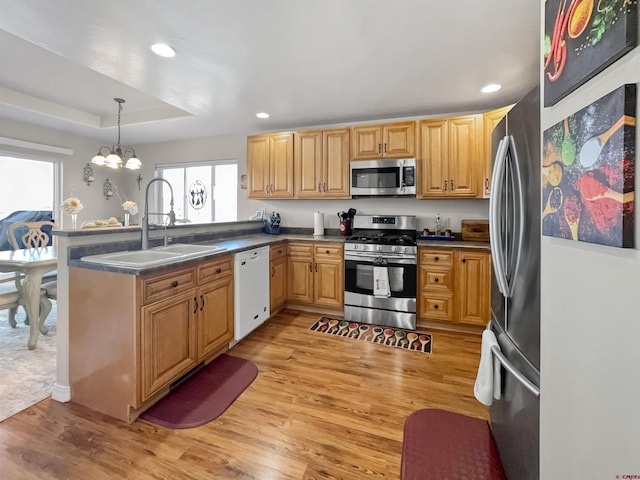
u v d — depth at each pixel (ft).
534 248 3.28
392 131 10.64
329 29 6.02
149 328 5.57
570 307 2.46
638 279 1.74
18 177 13.35
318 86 8.74
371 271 10.24
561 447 2.59
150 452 4.76
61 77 9.68
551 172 2.70
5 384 6.53
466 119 9.86
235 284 8.25
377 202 12.17
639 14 1.71
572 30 2.35
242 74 7.97
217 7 5.36
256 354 8.12
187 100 9.86
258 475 4.37
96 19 5.67
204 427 5.34
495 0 5.19
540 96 3.09
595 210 2.05
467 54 6.98
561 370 2.60
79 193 15.15
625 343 1.85
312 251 11.14
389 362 7.72
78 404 5.92
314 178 11.70
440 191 10.21
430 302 9.78
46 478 4.28
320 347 8.57
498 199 4.03
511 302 3.96
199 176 15.69
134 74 7.96
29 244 10.73
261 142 12.48
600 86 2.05
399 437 5.14
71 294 5.91
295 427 5.36
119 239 6.98
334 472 4.43
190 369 6.64
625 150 1.78
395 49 6.76
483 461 4.61
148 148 16.28
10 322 9.60
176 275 6.20
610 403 1.97
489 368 4.36
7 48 7.95
